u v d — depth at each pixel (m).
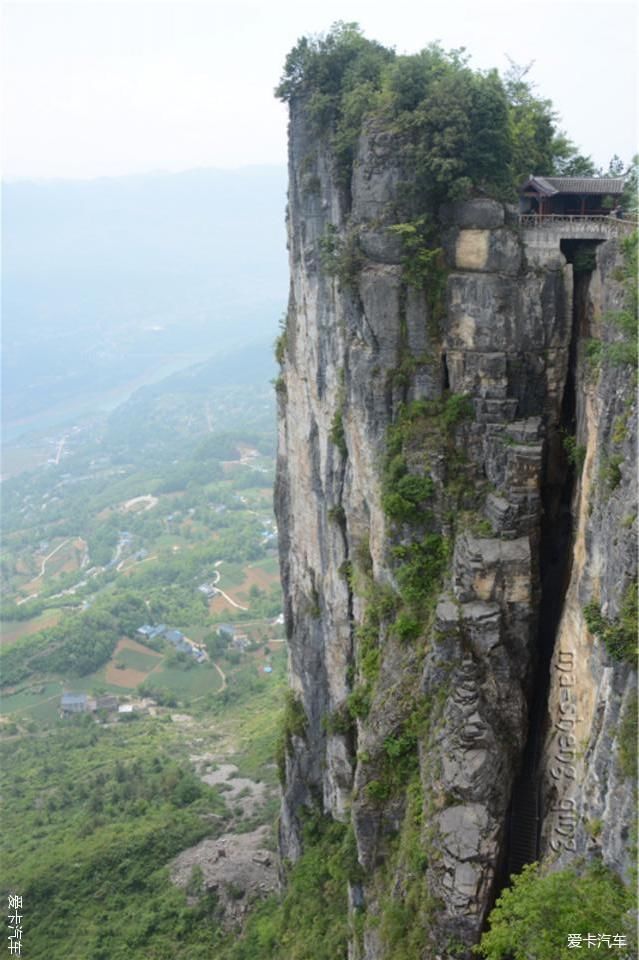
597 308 35.16
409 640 37.56
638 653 23.52
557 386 37.59
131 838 66.00
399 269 38.00
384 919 33.09
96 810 80.44
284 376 53.84
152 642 142.62
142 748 102.00
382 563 40.25
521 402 37.50
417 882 31.78
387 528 38.88
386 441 39.50
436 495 37.62
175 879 61.69
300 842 53.59
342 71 43.03
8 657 136.12
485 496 37.03
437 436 37.88
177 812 72.38
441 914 29.98
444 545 37.41
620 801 24.08
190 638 145.75
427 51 38.34
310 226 45.19
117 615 149.62
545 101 44.56
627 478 26.58
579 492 34.19
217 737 105.38
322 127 43.31
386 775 36.47
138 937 56.53
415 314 38.09
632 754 23.67
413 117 36.84
